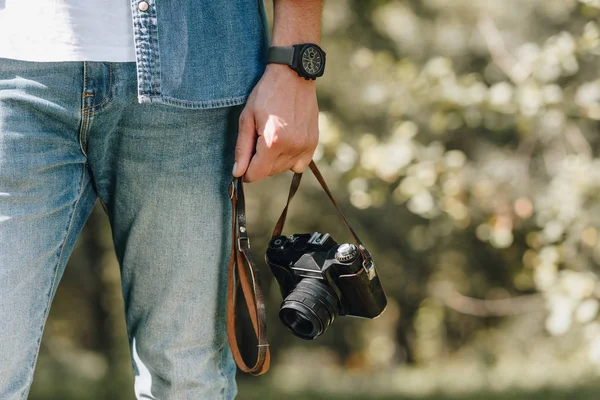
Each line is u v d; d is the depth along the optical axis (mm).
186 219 1742
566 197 5156
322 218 10594
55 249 1644
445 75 5375
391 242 10984
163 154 1708
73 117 1604
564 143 6258
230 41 1738
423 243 10633
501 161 6512
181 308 1782
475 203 6141
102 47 1589
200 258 1766
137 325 1821
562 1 6609
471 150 6695
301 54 1741
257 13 1806
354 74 8078
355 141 6598
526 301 9602
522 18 6957
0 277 1554
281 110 1733
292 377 12992
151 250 1753
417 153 5316
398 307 14500
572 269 5660
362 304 1893
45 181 1599
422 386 11227
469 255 10930
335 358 15586
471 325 13930
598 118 5152
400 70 5684
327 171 5906
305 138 1771
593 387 9367
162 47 1631
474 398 9805
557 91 5035
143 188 1722
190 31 1681
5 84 1563
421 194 5145
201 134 1729
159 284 1771
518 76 5180
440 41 8289
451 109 5363
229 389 1909
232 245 1753
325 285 1831
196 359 1815
